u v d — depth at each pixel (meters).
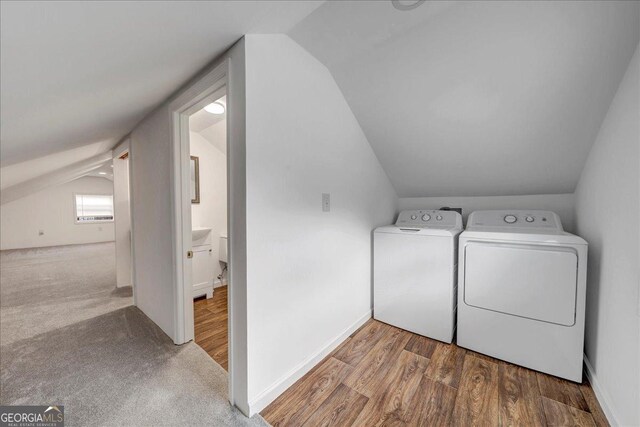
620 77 1.31
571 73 1.39
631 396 1.12
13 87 0.99
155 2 0.79
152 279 2.35
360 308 2.30
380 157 2.47
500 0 1.19
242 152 1.28
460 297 1.96
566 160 1.88
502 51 1.39
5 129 1.39
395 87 1.78
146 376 1.62
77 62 0.98
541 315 1.65
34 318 2.45
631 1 1.09
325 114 1.78
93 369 1.68
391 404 1.41
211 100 1.67
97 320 2.41
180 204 1.92
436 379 1.61
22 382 1.55
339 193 1.96
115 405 1.39
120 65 1.13
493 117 1.76
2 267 4.58
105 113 1.75
